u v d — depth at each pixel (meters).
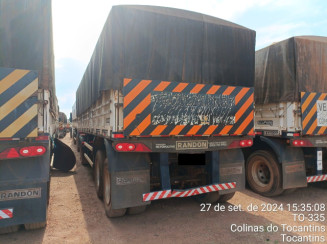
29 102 2.72
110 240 3.08
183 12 3.68
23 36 2.83
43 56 2.91
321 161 4.87
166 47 3.48
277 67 4.90
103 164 4.15
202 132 3.59
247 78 4.04
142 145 3.27
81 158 8.56
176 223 3.60
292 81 4.56
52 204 4.41
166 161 3.58
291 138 4.52
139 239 3.10
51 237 3.14
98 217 3.81
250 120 3.99
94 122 5.42
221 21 3.93
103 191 4.12
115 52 3.24
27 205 2.87
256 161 5.32
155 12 3.45
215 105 3.70
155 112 3.30
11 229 3.16
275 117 4.94
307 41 4.68
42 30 2.91
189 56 3.62
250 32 4.10
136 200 3.36
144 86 3.26
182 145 3.49
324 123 4.68
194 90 3.56
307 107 4.53
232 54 3.93
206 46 3.74
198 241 3.05
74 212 4.02
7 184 2.78
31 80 2.73
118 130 3.19
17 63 2.79
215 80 3.78
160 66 3.44
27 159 2.90
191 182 4.25
